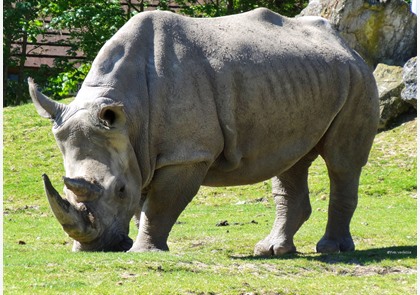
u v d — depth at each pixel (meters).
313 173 37.75
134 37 19.95
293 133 21.17
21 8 59.59
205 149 19.81
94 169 18.86
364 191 35.28
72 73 57.88
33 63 65.75
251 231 26.92
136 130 19.38
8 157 40.06
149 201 20.00
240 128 20.44
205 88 19.92
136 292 15.84
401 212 30.50
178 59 19.89
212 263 18.91
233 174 20.83
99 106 18.97
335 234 22.33
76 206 18.69
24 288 15.84
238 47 20.64
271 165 21.06
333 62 21.83
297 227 22.55
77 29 66.75
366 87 22.28
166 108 19.59
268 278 17.97
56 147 41.41
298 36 22.03
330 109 21.67
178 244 24.14
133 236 26.41
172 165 19.66
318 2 45.31
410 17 44.53
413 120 42.22
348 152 22.27
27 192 35.91
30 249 21.55
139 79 19.59
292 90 20.98
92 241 18.83
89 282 16.50
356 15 44.22
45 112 19.52
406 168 37.44
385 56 44.78
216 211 32.47
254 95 20.44
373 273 19.39
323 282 17.97
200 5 60.06
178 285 16.52
